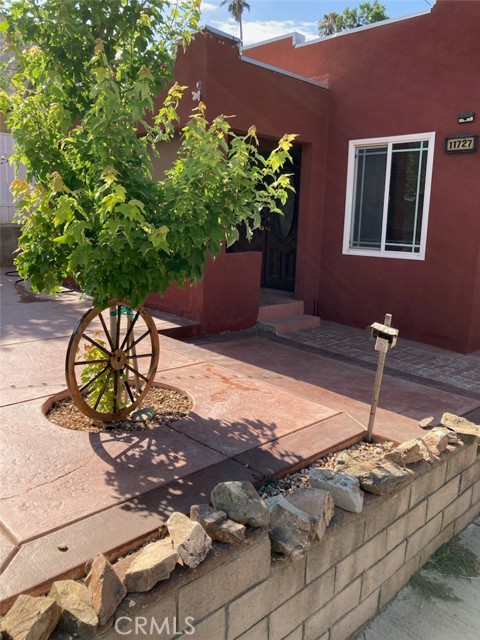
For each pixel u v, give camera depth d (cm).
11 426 324
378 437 353
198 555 199
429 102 693
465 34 651
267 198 330
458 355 682
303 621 250
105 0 304
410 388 501
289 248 888
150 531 226
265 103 704
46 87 305
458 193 678
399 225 750
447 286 700
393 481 276
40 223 302
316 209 812
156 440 320
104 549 213
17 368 429
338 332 769
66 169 308
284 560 232
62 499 249
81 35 298
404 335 750
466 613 293
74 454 295
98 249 273
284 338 714
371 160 773
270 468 292
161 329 618
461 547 345
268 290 907
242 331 725
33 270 318
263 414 369
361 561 273
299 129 761
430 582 315
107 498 252
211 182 290
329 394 453
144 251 267
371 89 749
